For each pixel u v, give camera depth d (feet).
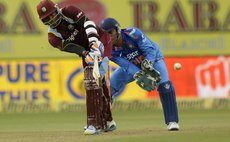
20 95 198.08
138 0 204.33
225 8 209.05
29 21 200.13
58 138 94.68
